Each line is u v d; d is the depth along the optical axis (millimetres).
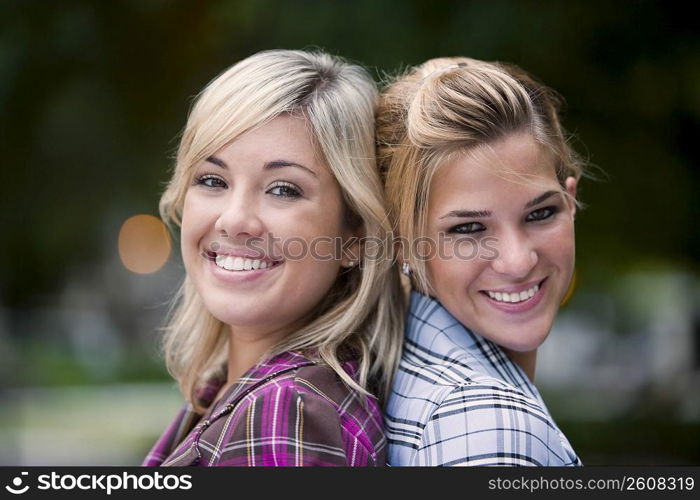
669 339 27562
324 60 4328
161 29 15086
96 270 29938
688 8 11945
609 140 12734
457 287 4059
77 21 14617
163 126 15820
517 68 4469
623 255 14680
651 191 12961
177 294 5348
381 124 4324
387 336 4309
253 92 3979
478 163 3906
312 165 3990
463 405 3793
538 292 4102
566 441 4266
